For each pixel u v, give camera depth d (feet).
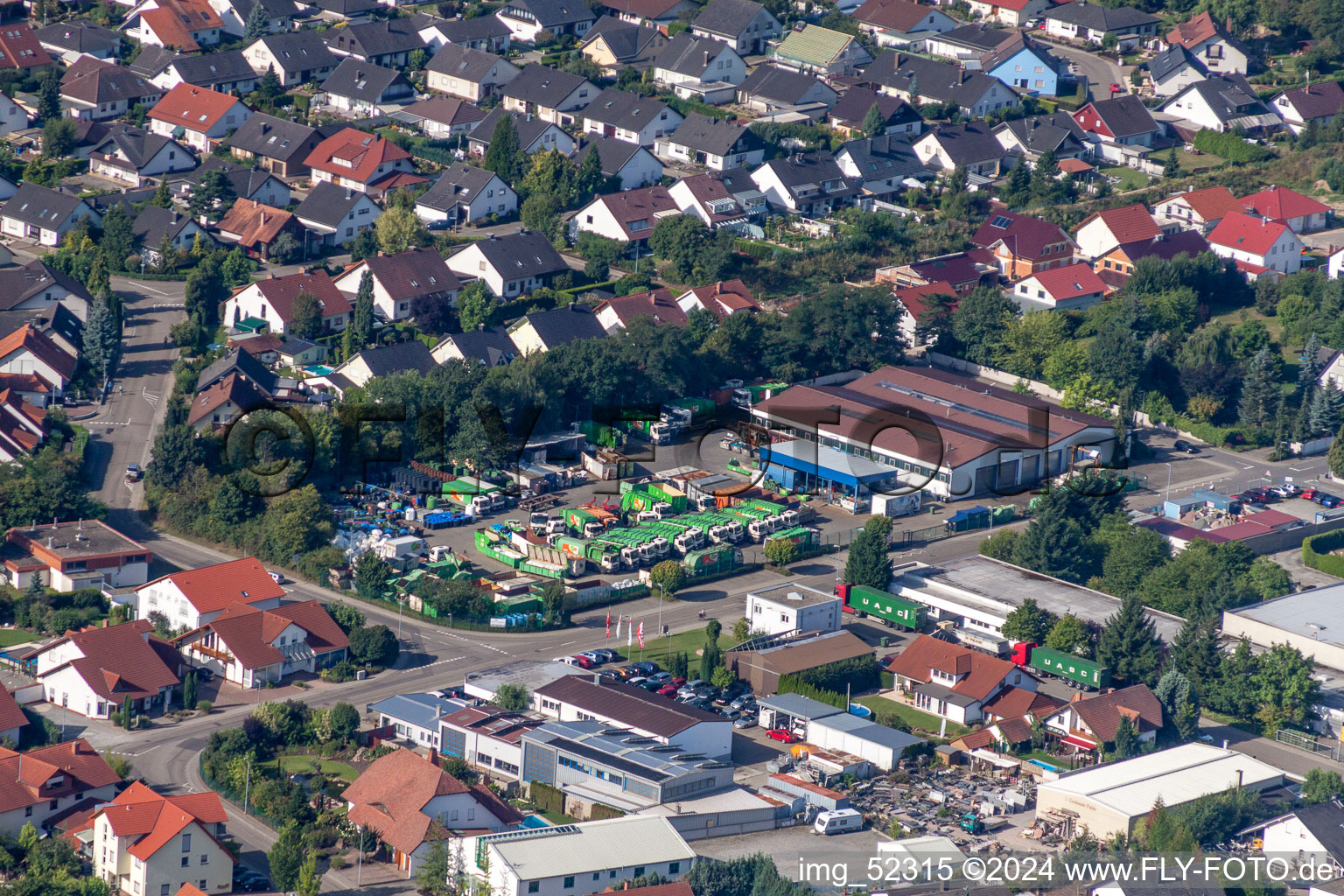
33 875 607.37
